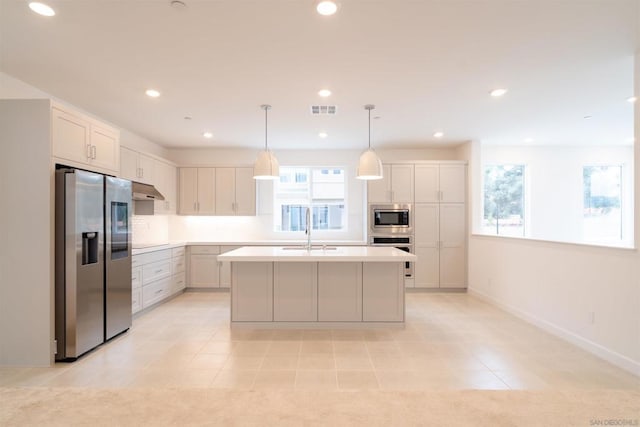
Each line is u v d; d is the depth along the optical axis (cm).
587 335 310
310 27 225
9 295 273
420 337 348
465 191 574
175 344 327
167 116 420
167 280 498
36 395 229
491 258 488
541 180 610
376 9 205
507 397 227
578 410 211
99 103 371
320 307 377
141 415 205
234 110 397
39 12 206
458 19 217
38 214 272
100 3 198
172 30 228
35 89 326
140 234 527
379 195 575
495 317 419
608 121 449
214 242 567
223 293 560
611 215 617
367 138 539
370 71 292
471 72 295
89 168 317
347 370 271
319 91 338
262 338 345
